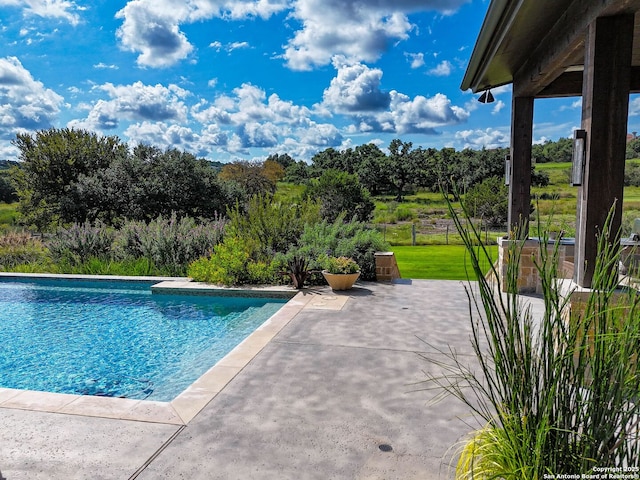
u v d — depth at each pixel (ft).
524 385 6.07
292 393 12.30
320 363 14.53
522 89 22.30
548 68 17.87
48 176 67.87
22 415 11.23
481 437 7.08
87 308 26.84
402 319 19.77
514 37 17.85
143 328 22.67
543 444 5.59
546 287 5.95
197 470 8.80
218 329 22.35
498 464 6.43
